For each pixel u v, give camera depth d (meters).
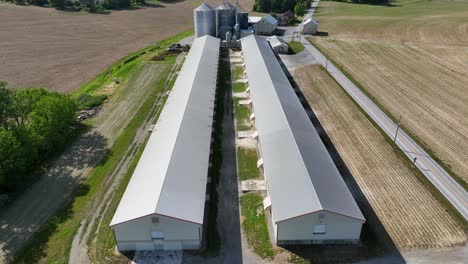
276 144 33.66
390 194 30.69
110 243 26.17
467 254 24.72
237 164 35.12
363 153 36.72
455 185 31.73
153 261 24.67
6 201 29.81
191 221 24.50
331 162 31.80
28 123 37.09
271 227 27.47
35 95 38.84
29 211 29.19
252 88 47.50
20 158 31.11
